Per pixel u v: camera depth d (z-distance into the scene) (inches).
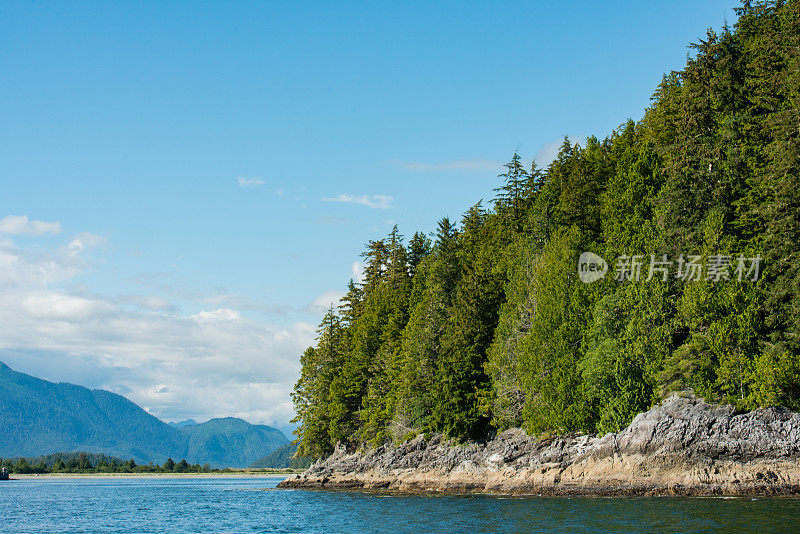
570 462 2165.4
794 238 1889.8
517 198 3225.9
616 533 1245.7
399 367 3181.6
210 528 1765.5
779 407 1833.2
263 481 5925.2
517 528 1386.6
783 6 2445.9
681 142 2273.6
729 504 1604.3
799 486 1755.7
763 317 1934.1
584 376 2137.1
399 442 2979.8
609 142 3329.2
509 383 2496.3
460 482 2568.9
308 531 1594.5
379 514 1856.5
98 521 2046.0
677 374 1982.0
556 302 2347.4
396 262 3996.1
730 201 2133.4
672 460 1918.1
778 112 2069.4
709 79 2325.3
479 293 2832.2
